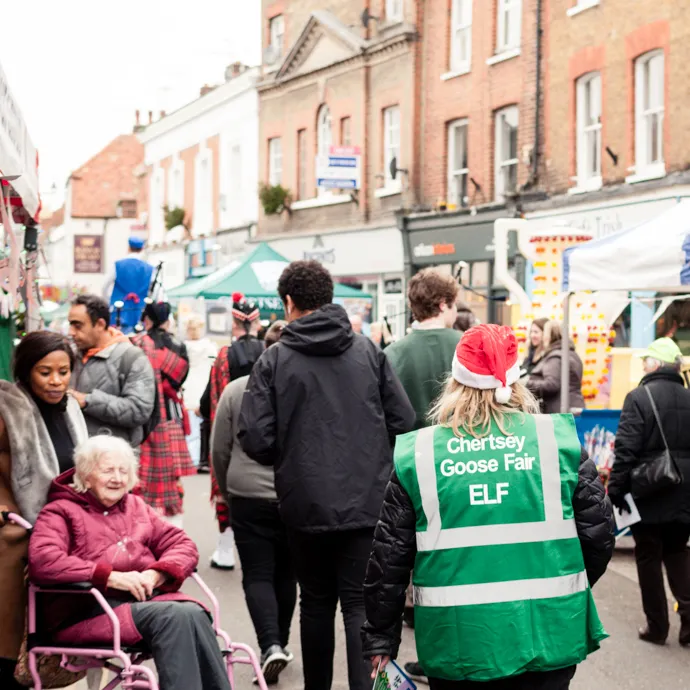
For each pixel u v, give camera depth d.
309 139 30.69
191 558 4.85
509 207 22.09
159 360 8.47
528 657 3.37
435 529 3.46
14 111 4.91
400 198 26.39
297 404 4.99
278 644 5.98
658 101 18.61
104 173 58.75
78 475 4.84
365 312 26.23
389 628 3.61
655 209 18.16
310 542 5.02
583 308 12.49
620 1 19.12
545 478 3.49
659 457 6.74
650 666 6.50
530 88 21.73
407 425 5.18
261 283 19.36
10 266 5.39
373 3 27.70
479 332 3.59
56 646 4.57
